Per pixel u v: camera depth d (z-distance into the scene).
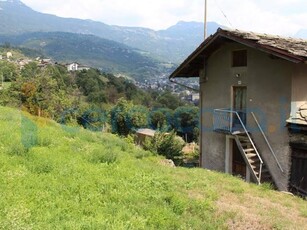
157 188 10.27
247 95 17.91
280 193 13.35
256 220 9.20
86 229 6.80
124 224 7.37
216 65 19.92
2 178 8.95
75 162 11.45
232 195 11.48
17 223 6.43
